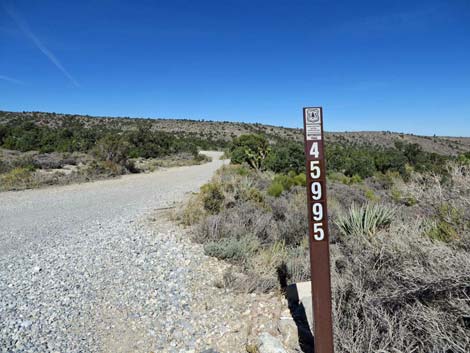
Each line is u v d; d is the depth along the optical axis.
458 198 3.76
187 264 5.87
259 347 3.40
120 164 27.02
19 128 51.38
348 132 105.81
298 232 7.30
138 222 9.36
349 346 2.78
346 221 6.31
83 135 51.75
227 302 4.45
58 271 5.70
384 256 3.55
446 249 2.92
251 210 8.55
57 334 3.79
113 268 5.79
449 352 2.55
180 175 25.06
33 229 8.82
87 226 9.10
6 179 18.39
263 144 27.09
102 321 4.07
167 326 3.93
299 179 14.66
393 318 2.84
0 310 4.34
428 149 73.19
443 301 2.72
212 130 116.38
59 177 20.83
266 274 5.14
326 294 2.67
